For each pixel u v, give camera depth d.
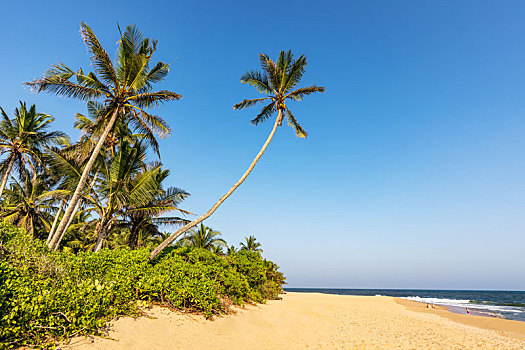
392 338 12.16
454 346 11.53
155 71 14.36
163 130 14.72
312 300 34.22
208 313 10.27
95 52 12.31
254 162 17.00
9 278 5.16
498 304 49.94
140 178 14.62
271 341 9.66
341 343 10.41
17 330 4.56
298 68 18.31
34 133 19.78
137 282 8.88
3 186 18.30
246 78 18.66
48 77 12.02
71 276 6.95
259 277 21.03
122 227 18.55
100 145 12.90
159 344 6.66
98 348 5.41
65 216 11.91
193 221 14.42
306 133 19.48
